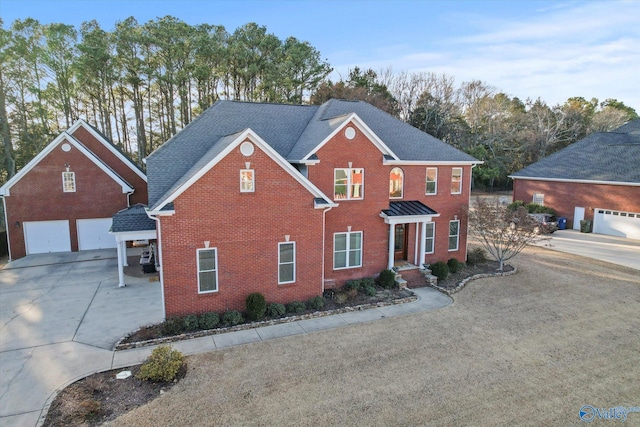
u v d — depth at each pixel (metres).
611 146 36.69
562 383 10.80
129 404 9.61
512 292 18.56
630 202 31.25
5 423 8.86
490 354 12.41
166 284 14.06
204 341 13.13
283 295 16.05
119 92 50.12
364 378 10.89
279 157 15.05
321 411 9.39
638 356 12.41
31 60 41.34
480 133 64.31
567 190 35.84
